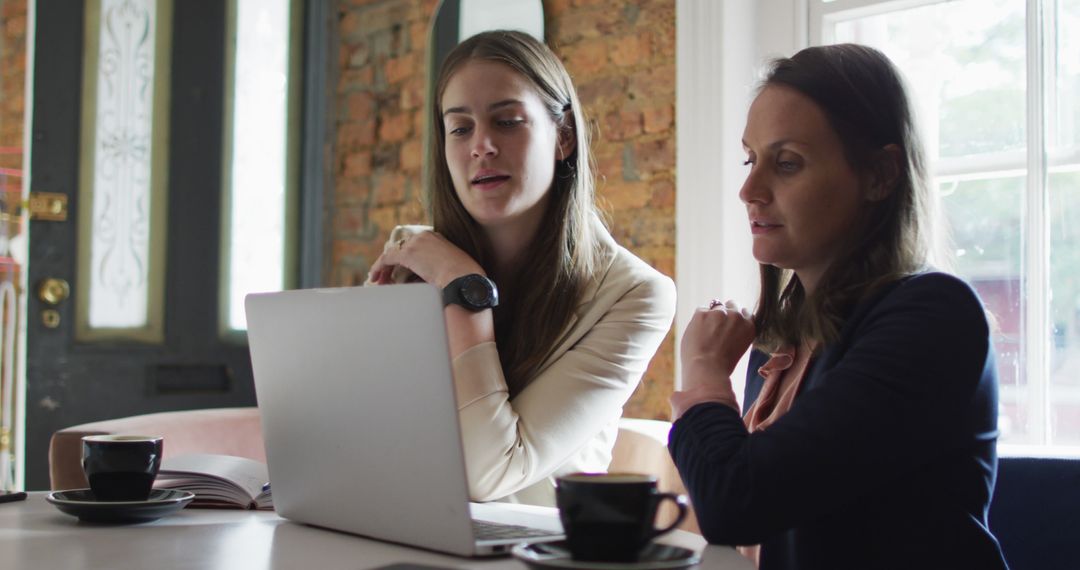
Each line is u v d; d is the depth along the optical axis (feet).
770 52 8.13
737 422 3.49
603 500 2.77
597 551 2.80
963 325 3.32
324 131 12.05
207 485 4.32
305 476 3.71
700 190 8.16
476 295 4.66
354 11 11.88
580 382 5.07
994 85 7.14
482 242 5.59
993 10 7.13
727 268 8.04
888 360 3.28
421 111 10.94
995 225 7.14
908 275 3.58
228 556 3.18
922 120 3.82
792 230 3.76
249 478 4.37
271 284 11.69
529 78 5.32
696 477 3.38
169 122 10.99
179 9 11.09
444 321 3.01
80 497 3.98
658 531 2.86
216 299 11.22
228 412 6.70
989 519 4.58
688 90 8.24
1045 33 6.91
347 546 3.36
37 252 10.13
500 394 4.60
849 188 3.72
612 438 5.56
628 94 8.82
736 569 2.94
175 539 3.49
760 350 4.41
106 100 10.59
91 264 10.43
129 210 10.72
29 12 10.14
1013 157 7.04
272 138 11.74
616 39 8.91
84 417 10.34
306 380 3.59
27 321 10.07
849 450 3.20
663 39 8.57
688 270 8.23
